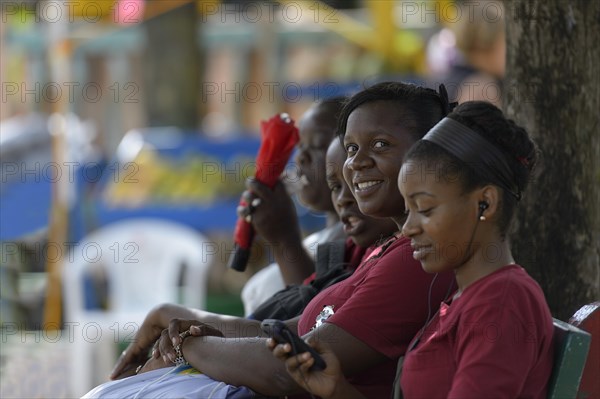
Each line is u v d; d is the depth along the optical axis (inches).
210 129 1392.7
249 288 525.3
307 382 300.2
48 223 901.8
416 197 294.7
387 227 390.9
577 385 296.4
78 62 1381.6
